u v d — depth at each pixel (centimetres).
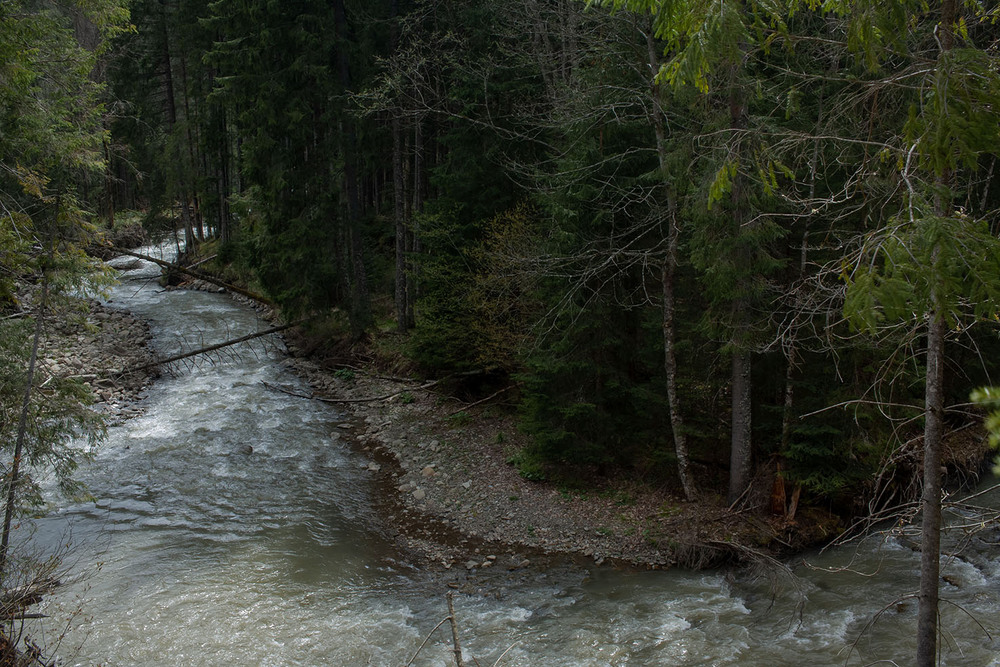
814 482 1140
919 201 383
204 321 2627
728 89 933
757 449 1270
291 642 902
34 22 923
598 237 1295
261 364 2228
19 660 780
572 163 1280
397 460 1582
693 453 1375
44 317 973
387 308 2442
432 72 1991
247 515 1289
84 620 927
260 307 2850
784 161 912
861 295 373
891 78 458
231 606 982
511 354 1661
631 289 1393
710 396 1354
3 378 881
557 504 1325
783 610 966
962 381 1391
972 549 1094
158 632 912
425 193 2589
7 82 877
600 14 1252
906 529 588
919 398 1184
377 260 2556
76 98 982
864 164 519
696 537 1152
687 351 1306
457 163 1841
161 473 1444
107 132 1057
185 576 1059
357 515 1319
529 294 1550
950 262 355
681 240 1288
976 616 899
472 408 1828
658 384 1353
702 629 924
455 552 1188
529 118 1702
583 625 944
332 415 1864
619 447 1403
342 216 2184
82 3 1018
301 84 1942
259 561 1120
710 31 411
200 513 1285
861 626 902
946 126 367
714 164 952
